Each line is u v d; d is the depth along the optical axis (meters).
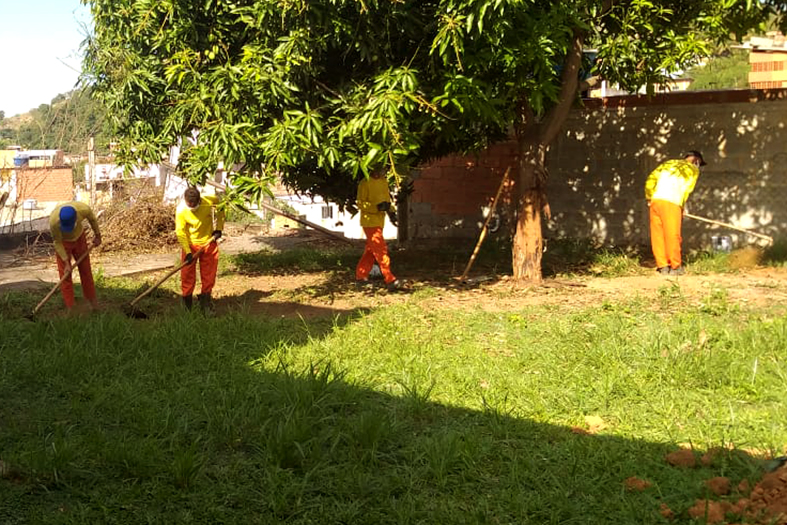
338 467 5.01
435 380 6.71
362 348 7.83
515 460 5.00
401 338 8.27
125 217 16.38
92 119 18.03
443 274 12.68
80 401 6.27
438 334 8.44
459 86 9.38
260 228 20.27
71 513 4.37
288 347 7.90
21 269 13.61
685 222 14.66
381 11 9.49
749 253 13.29
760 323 8.42
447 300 10.49
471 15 8.59
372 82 9.83
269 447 5.11
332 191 12.98
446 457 5.01
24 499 4.57
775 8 10.99
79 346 7.36
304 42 9.32
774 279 11.59
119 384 6.52
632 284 11.39
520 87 9.94
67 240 9.51
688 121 14.55
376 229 11.16
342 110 9.92
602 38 11.31
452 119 9.76
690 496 4.56
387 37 9.76
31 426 5.70
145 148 11.50
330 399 6.09
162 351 7.53
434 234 16.12
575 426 5.81
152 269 13.44
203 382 6.74
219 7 10.52
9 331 8.21
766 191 14.17
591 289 11.05
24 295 10.59
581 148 15.25
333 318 9.39
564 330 8.47
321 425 5.64
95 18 11.47
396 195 14.38
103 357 7.22
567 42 9.96
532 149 11.39
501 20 8.97
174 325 8.46
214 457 5.21
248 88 9.52
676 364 6.93
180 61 10.34
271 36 9.74
